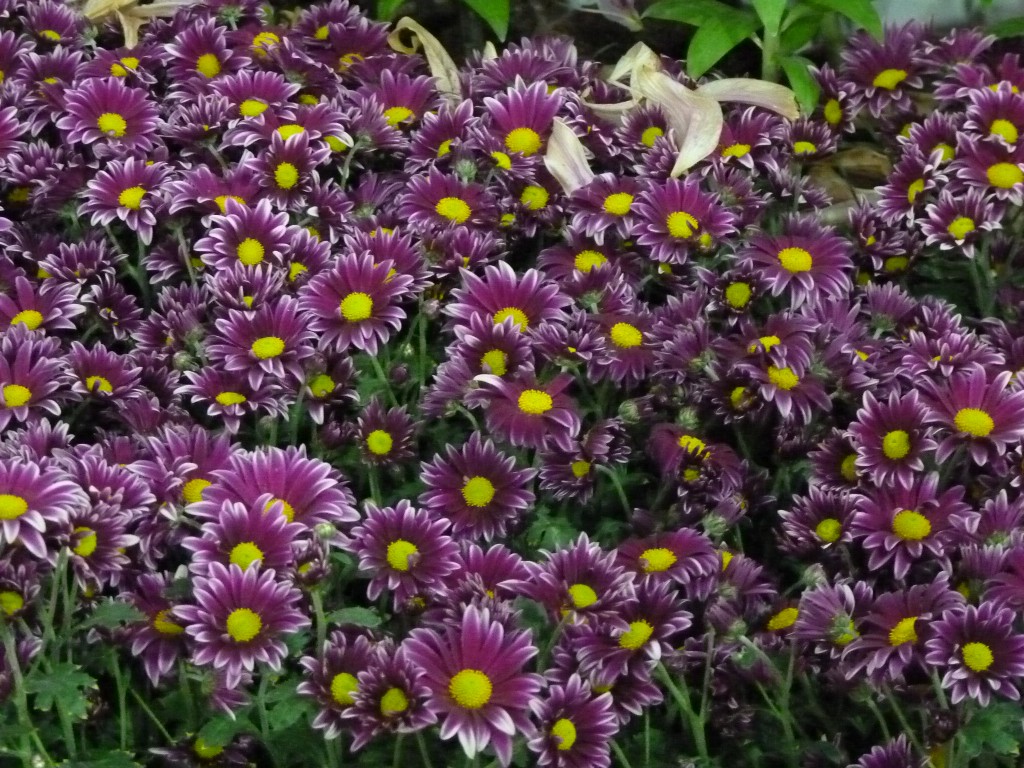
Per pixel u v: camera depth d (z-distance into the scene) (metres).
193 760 0.86
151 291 1.04
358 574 0.90
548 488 0.93
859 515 0.89
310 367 0.93
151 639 0.85
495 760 0.83
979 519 0.88
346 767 0.85
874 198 1.13
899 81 1.12
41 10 1.12
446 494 0.90
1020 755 0.87
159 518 0.86
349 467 0.95
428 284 0.95
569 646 0.83
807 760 0.87
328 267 0.97
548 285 0.95
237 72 1.08
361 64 1.11
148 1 1.17
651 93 1.08
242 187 1.00
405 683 0.79
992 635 0.83
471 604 0.81
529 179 1.03
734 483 0.92
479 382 0.91
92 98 1.04
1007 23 1.17
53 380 0.91
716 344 0.94
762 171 1.08
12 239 1.02
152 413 0.93
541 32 1.25
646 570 0.88
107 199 0.99
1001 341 0.97
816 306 0.98
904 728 0.86
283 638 0.83
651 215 0.99
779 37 1.17
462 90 1.11
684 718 0.89
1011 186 1.01
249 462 0.85
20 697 0.82
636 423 0.94
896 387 0.94
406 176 1.06
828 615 0.85
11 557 0.82
